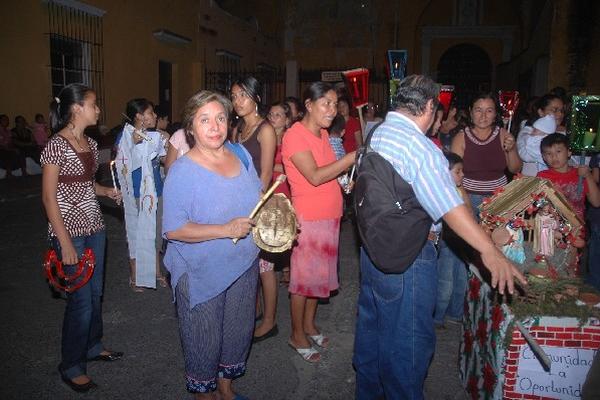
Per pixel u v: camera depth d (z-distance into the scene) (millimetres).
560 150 3709
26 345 3926
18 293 4977
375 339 2928
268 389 3375
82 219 3109
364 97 3797
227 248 2680
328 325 4336
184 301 2707
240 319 2895
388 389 2744
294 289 3645
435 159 2359
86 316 3219
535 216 2986
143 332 4164
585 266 4734
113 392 3314
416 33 21109
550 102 4762
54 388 3350
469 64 21266
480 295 3023
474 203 4094
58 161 2969
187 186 2588
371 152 2555
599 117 3436
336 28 21125
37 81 10266
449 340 4027
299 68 20281
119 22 12148
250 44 19203
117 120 12289
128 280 5363
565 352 2596
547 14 12461
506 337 2605
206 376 2791
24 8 9844
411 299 2635
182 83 14930
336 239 3658
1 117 10047
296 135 3445
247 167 2873
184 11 14766
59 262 3062
